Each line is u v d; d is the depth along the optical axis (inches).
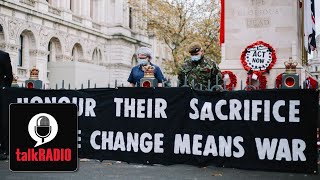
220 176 314.7
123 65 2374.5
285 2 581.6
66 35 1929.1
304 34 611.8
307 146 326.0
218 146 346.0
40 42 1728.6
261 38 589.0
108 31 2364.7
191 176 315.0
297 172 328.2
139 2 2357.3
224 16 603.2
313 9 692.1
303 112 327.0
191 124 353.4
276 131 332.2
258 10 590.9
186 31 1648.6
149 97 364.5
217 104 346.0
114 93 375.2
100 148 378.3
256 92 336.2
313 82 628.7
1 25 1491.1
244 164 339.6
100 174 320.8
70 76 1053.2
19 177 306.0
